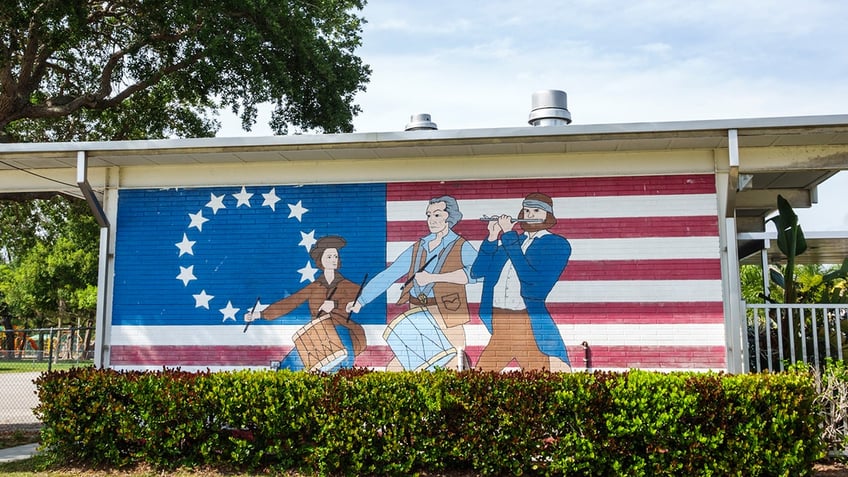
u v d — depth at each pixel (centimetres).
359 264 1044
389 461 805
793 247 1072
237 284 1064
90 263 3872
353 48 2255
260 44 1864
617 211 1004
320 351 1032
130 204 1101
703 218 986
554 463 770
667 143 958
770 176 1158
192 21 1770
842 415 838
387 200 1052
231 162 1080
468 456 788
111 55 1883
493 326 1003
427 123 1106
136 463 868
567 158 1019
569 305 995
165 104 2214
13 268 4947
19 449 1055
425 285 1025
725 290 970
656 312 979
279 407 827
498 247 1018
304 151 1005
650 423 756
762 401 755
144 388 860
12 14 1495
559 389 784
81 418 868
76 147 993
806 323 1062
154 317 1070
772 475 752
